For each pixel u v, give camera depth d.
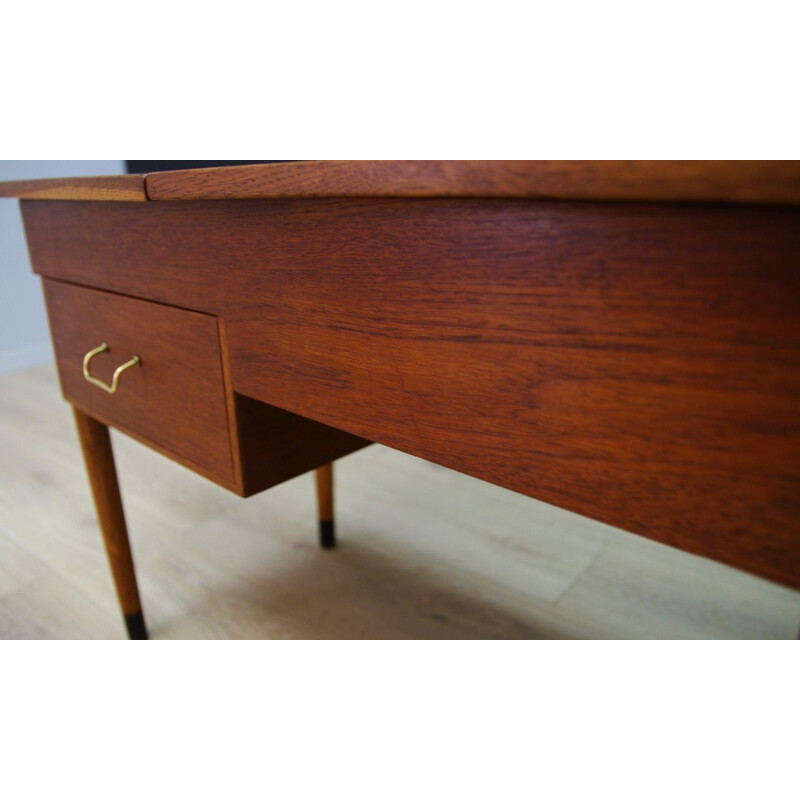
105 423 0.85
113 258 0.75
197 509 1.40
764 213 0.32
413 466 1.61
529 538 1.29
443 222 0.43
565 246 0.39
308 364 0.56
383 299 0.49
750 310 0.33
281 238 0.55
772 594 1.10
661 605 1.08
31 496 1.45
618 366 0.38
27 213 0.88
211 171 0.53
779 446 0.34
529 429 0.43
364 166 0.43
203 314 0.66
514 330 0.42
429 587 1.14
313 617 1.05
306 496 1.47
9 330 2.40
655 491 0.39
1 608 1.07
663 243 0.35
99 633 1.01
